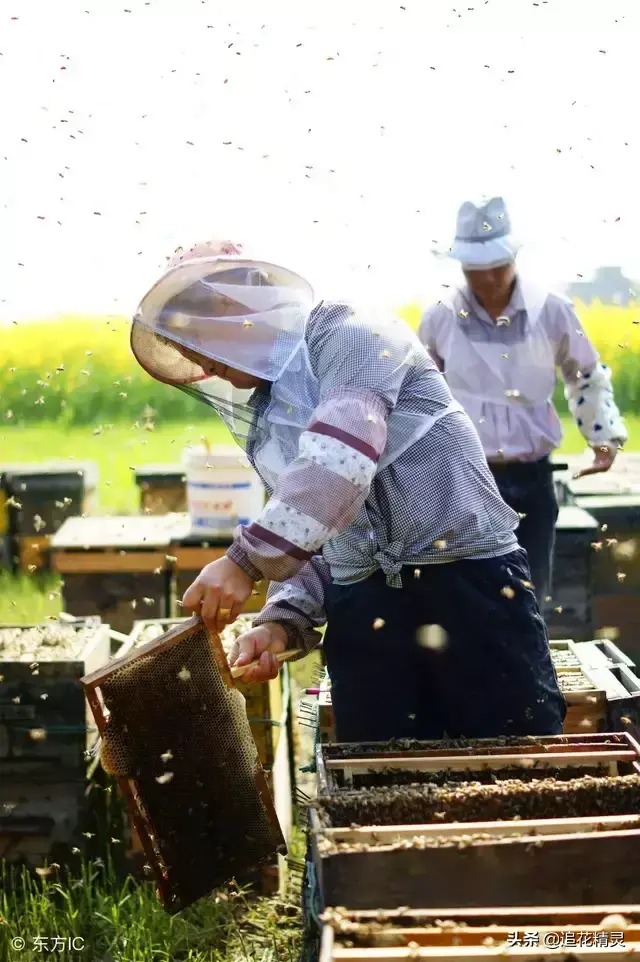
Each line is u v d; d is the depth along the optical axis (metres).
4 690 3.56
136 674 2.33
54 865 3.37
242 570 2.25
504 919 1.73
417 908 1.80
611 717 3.25
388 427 2.46
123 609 6.20
